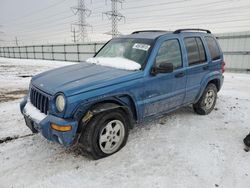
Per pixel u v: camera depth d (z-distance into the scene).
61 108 2.92
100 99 3.11
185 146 3.68
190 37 4.59
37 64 25.00
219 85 5.46
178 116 5.05
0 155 3.40
